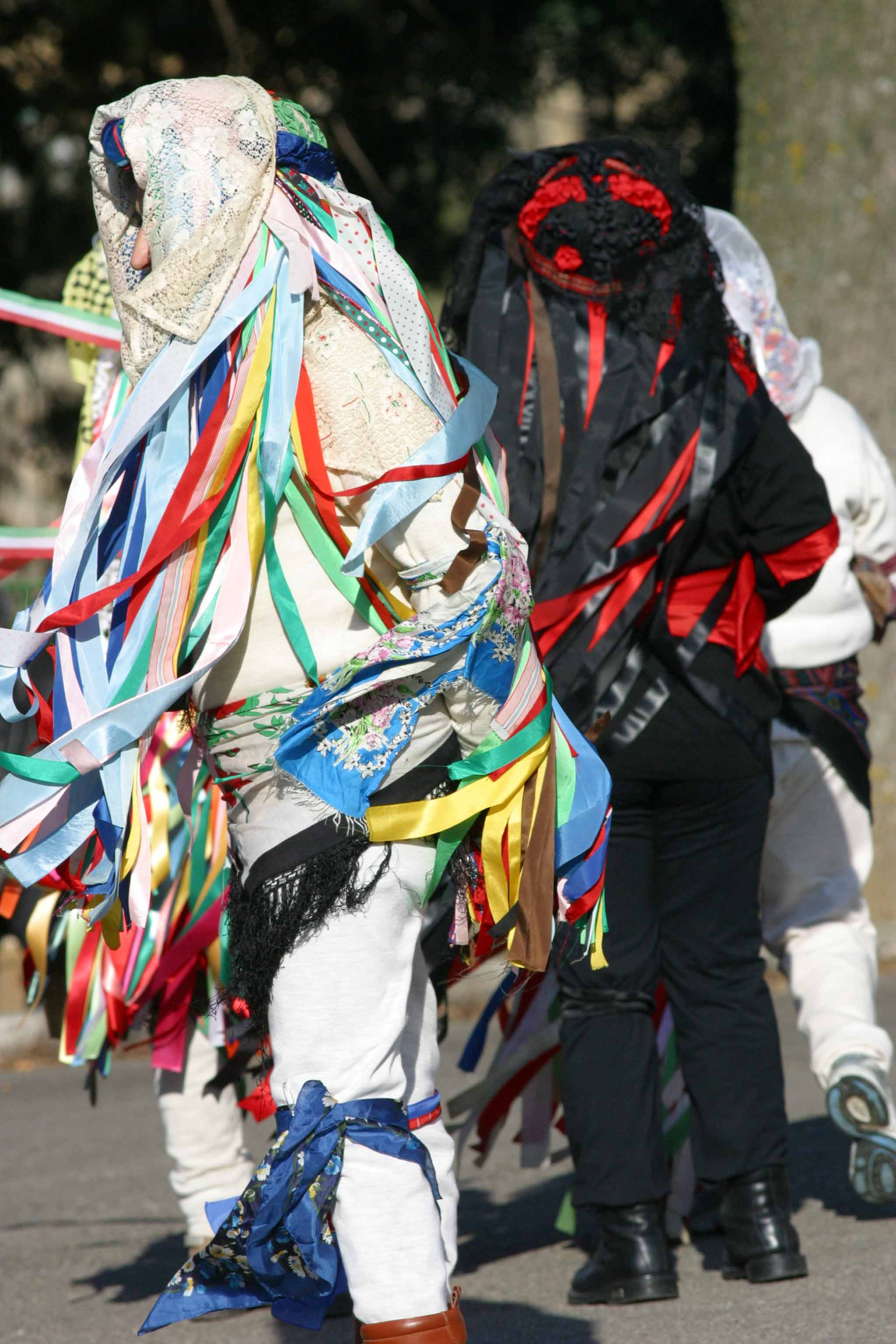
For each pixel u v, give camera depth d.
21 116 37.19
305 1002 7.05
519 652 7.28
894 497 13.50
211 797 11.49
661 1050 12.34
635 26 39.84
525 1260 12.39
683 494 10.74
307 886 7.00
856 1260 11.37
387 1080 7.12
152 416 7.26
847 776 12.94
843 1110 11.77
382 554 7.22
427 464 6.96
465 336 11.52
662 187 11.05
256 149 7.36
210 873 11.41
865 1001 12.41
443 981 8.74
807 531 10.90
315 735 7.09
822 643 12.96
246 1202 7.02
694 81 42.75
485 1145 12.75
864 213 28.27
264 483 7.21
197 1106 11.67
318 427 7.19
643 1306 10.76
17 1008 24.41
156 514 7.30
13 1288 12.40
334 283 7.33
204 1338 10.90
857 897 13.12
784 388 12.94
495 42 39.69
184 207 7.26
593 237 10.89
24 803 7.17
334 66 38.88
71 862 7.59
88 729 7.08
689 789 11.01
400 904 7.18
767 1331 9.97
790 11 28.55
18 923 12.14
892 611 13.59
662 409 10.80
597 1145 10.85
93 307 12.45
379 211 39.53
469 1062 12.38
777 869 12.97
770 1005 11.18
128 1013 11.52
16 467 42.66
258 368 7.27
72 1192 15.65
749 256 13.05
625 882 10.98
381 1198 6.95
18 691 7.66
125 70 37.06
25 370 40.38
